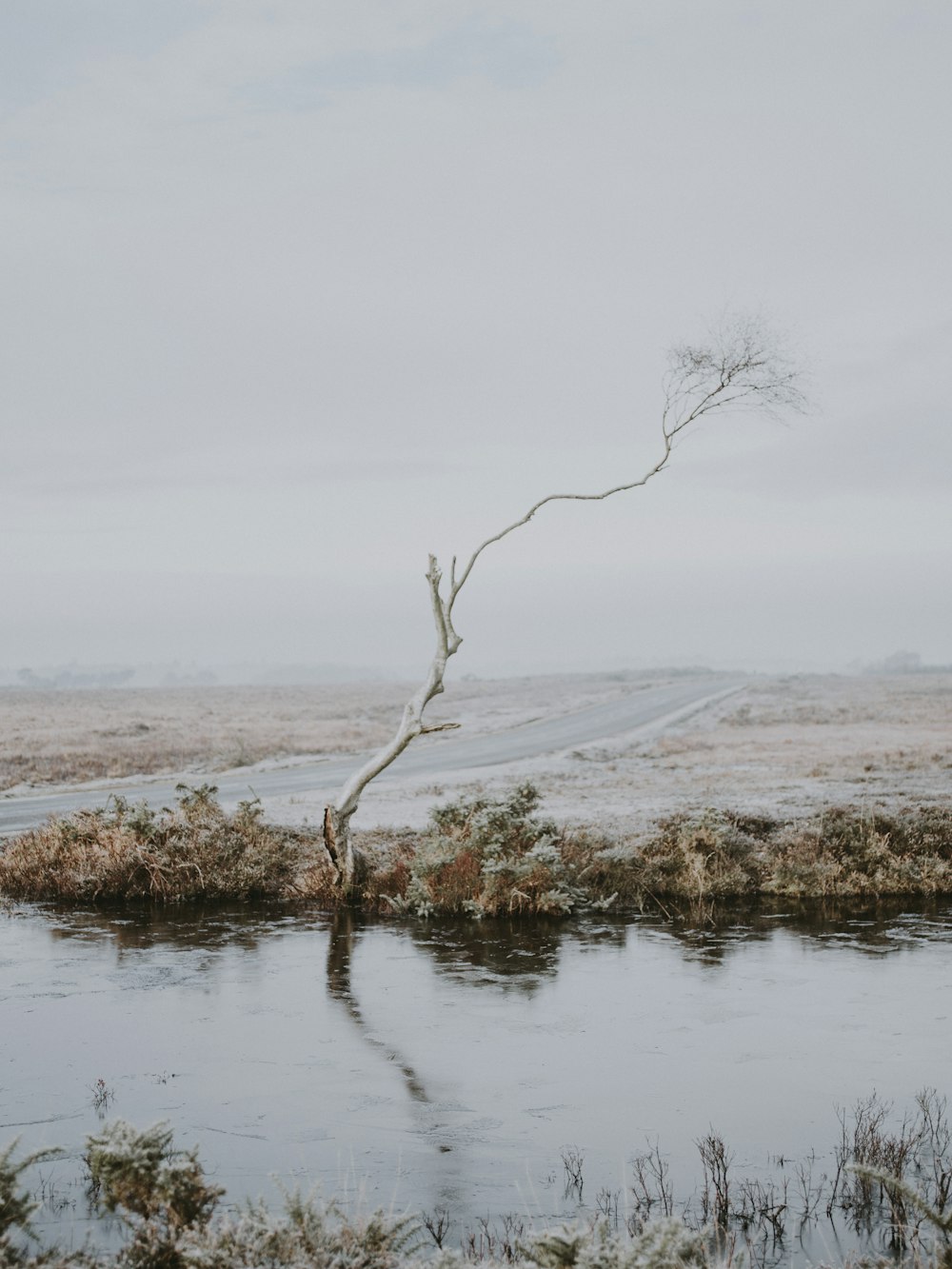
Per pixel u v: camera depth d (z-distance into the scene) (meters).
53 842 18.06
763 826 21.28
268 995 11.16
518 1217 6.07
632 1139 7.37
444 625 16.03
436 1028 10.02
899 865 17.56
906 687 132.00
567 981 11.83
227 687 188.25
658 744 53.19
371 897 16.33
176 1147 7.07
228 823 18.88
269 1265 4.80
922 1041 9.63
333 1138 7.33
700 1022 10.23
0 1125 7.48
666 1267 4.63
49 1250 5.48
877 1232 5.93
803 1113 7.86
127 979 11.77
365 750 52.28
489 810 17.25
